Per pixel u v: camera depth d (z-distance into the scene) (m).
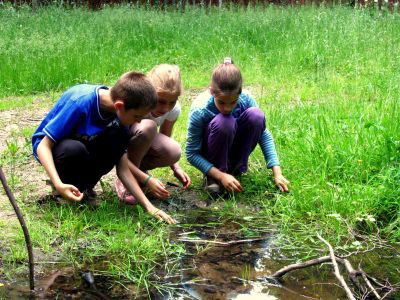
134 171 2.51
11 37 6.85
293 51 6.31
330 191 2.60
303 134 3.24
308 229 2.39
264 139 2.83
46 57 5.95
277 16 8.05
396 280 2.00
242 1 9.99
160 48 6.96
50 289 1.87
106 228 2.29
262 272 2.04
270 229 2.41
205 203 2.66
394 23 7.25
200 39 7.01
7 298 1.80
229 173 2.84
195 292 1.88
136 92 2.15
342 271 2.05
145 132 2.51
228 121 2.61
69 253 2.12
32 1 9.16
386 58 5.81
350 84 5.02
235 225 2.44
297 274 2.03
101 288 1.90
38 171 3.00
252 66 6.06
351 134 3.12
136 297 1.85
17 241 2.16
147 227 2.36
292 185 2.74
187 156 2.75
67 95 2.38
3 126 4.01
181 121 4.00
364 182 2.78
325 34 6.64
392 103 3.67
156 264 2.07
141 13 8.50
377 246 2.27
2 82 5.38
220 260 2.12
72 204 2.49
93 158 2.45
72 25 7.47
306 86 5.13
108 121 2.37
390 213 2.51
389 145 2.86
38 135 2.41
